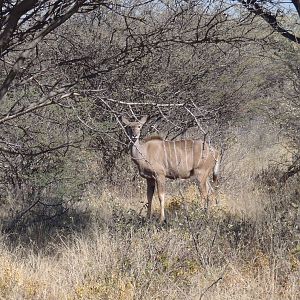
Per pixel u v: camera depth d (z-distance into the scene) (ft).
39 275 79.87
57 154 99.04
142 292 69.77
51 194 122.01
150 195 135.95
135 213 112.06
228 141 172.86
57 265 85.87
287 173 137.80
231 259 82.02
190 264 78.54
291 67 135.23
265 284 72.33
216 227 93.66
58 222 113.29
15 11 53.67
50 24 55.01
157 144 134.92
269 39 70.18
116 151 139.23
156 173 133.08
